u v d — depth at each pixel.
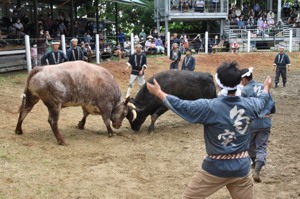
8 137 7.87
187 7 28.31
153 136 9.08
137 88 15.87
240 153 3.79
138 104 9.40
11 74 15.41
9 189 5.35
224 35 28.88
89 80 8.21
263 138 6.27
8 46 16.88
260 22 29.31
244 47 27.55
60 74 7.80
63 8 24.36
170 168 6.82
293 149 8.04
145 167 6.81
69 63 8.15
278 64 16.45
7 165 6.21
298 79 18.95
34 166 6.34
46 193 5.38
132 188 5.86
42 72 7.70
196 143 8.47
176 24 37.44
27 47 15.53
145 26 39.59
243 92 5.82
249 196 3.91
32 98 8.03
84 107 8.64
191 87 9.64
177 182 6.20
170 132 9.51
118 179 6.17
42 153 7.08
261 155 6.25
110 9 37.53
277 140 8.71
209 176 3.83
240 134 3.78
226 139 3.75
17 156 6.70
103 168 6.61
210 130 3.80
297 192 5.89
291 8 34.22
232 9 31.42
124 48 23.14
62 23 20.48
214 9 28.89
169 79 9.45
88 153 7.39
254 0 35.84
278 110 12.11
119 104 8.95
